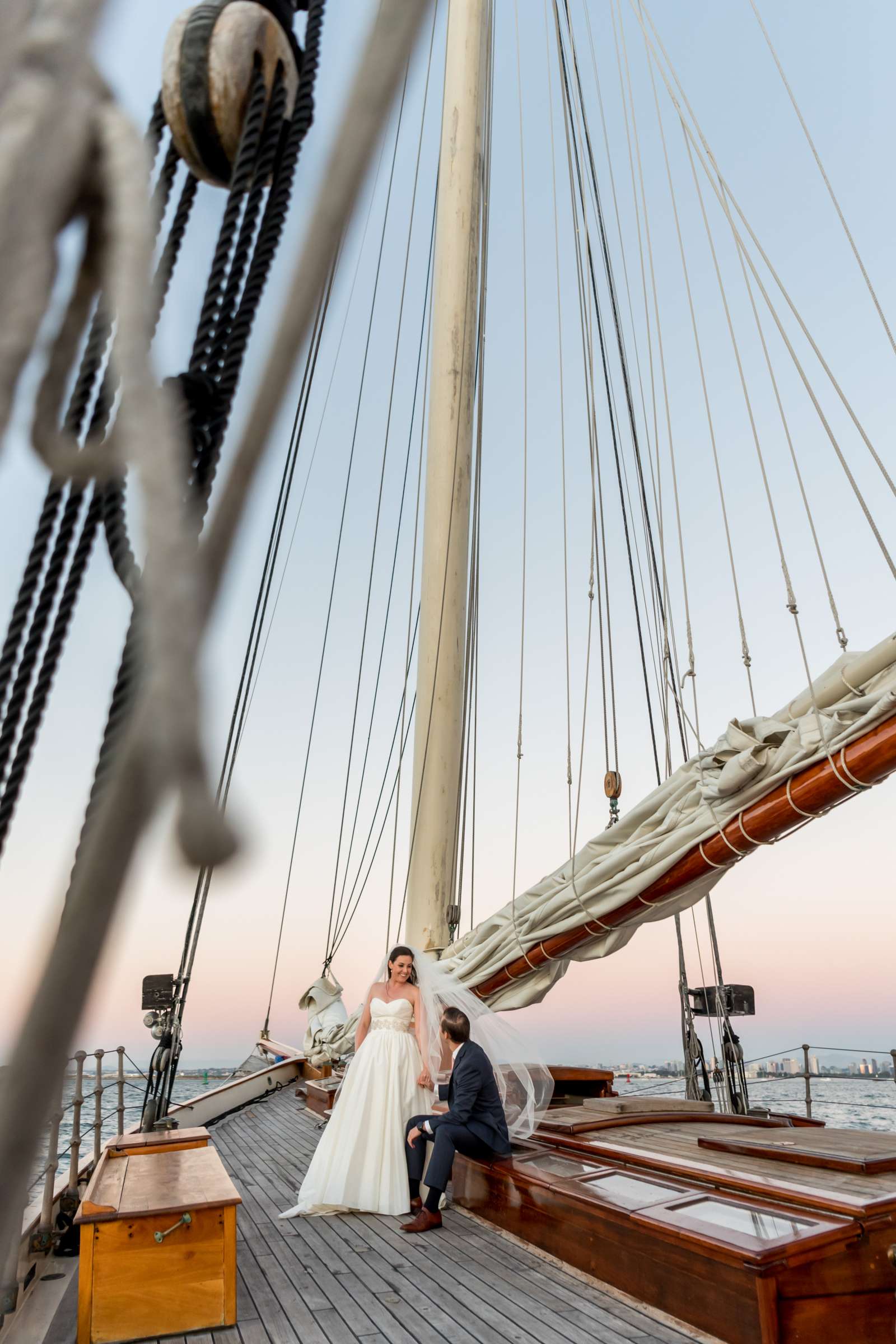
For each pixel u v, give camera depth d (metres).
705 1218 3.37
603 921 5.27
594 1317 3.42
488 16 9.28
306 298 0.37
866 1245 2.98
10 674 0.87
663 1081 8.28
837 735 4.19
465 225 8.52
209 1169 4.11
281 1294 3.82
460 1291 3.79
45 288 0.36
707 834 4.67
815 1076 6.80
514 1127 5.48
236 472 0.36
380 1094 5.32
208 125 0.84
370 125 0.38
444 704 7.54
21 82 0.38
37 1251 4.30
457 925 7.10
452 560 7.82
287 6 0.89
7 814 0.85
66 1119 5.29
